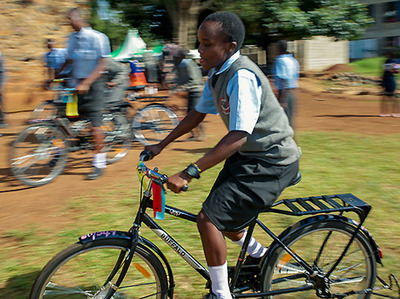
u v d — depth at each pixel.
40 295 2.24
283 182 2.32
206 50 2.17
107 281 2.42
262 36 18.30
